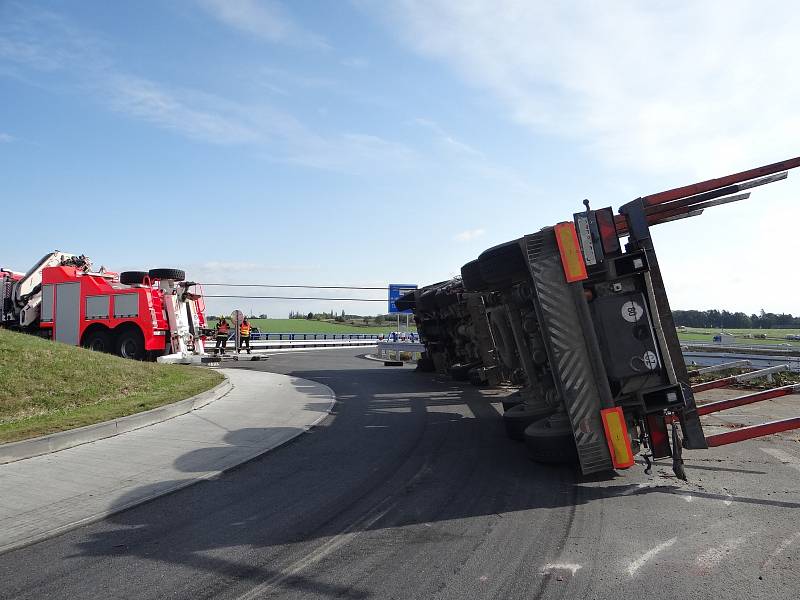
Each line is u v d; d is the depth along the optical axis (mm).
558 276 5938
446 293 15438
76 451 7559
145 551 4336
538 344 7020
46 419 8734
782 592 3457
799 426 5891
